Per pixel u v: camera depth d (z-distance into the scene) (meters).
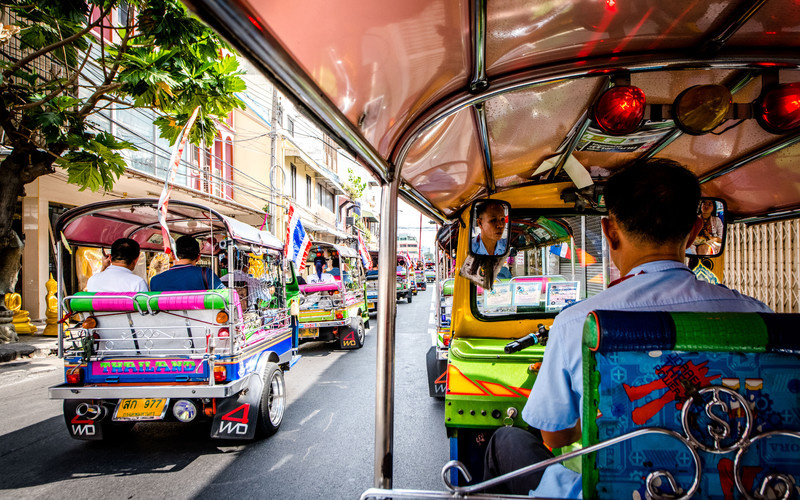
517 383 2.28
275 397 4.61
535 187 2.73
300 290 9.41
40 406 5.23
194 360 3.80
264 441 4.27
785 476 0.98
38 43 5.91
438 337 4.70
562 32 1.30
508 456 1.56
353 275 11.84
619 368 1.01
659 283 1.19
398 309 17.27
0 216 6.72
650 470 1.01
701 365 0.99
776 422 0.99
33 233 9.89
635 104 1.47
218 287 4.54
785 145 1.98
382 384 1.59
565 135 2.07
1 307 8.02
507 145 2.13
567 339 1.21
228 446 4.16
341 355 8.59
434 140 1.86
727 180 2.59
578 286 2.89
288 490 3.30
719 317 0.98
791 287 5.59
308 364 7.74
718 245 2.87
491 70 1.45
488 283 2.87
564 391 1.21
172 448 4.12
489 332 2.87
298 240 7.39
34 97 6.09
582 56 1.45
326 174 20.61
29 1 5.32
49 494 3.25
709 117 1.57
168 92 5.50
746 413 0.97
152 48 5.71
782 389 0.98
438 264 4.69
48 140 5.68
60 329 3.85
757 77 1.59
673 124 1.78
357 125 1.40
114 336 3.91
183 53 5.61
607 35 1.33
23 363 7.13
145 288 4.20
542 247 2.88
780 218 3.01
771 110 1.56
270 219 15.41
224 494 3.25
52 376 6.51
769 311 1.16
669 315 0.99
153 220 5.10
